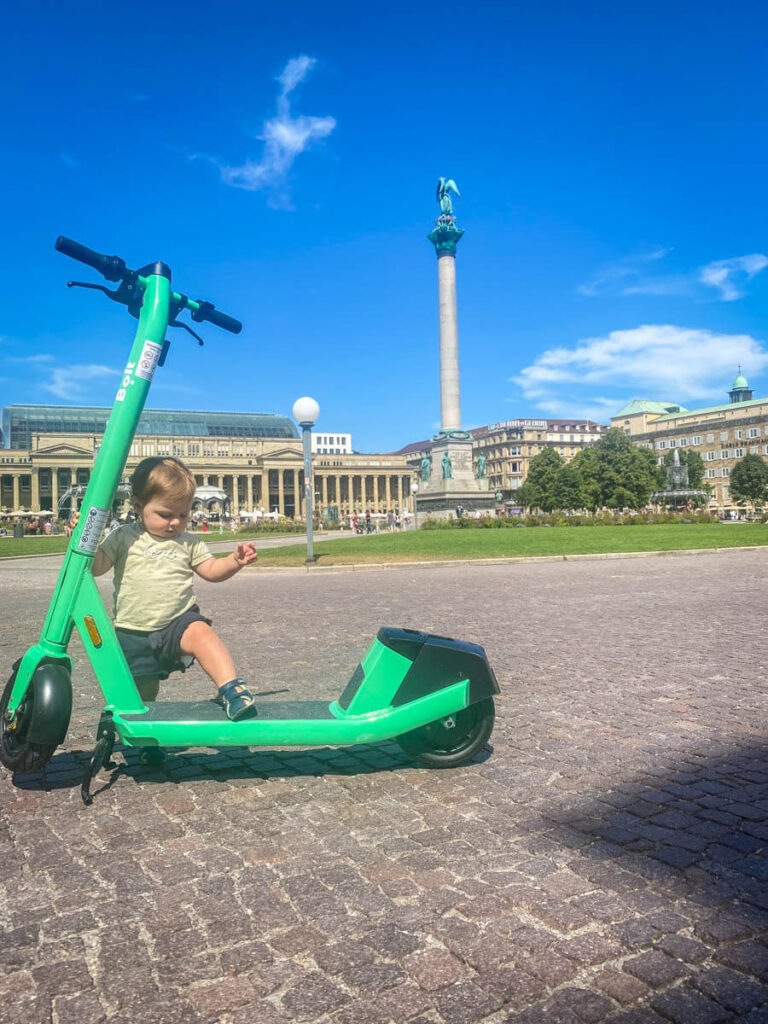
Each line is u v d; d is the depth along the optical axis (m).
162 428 168.75
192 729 4.32
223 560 4.78
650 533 37.31
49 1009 2.47
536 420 174.12
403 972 2.63
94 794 4.50
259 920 2.99
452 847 3.65
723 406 160.62
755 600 13.38
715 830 3.80
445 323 56.69
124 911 3.09
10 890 3.30
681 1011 2.42
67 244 4.34
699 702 6.47
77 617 4.49
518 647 9.08
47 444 145.62
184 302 4.73
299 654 8.80
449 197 56.00
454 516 56.56
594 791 4.40
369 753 5.25
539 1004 2.46
